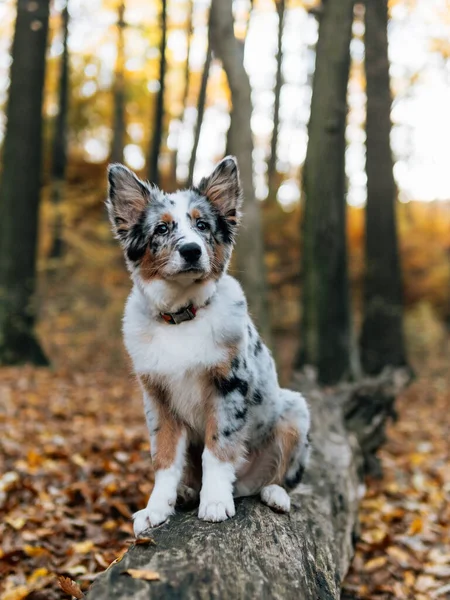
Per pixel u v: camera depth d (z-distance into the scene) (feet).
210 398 3.09
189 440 3.28
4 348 9.00
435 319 14.35
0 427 5.63
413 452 6.30
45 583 3.29
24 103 9.30
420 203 17.93
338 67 8.39
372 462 5.32
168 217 3.18
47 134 17.31
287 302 13.51
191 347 3.04
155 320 3.16
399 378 6.49
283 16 14.75
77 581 3.32
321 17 8.46
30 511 4.00
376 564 3.84
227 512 2.84
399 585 3.69
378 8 10.18
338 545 3.33
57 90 16.47
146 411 3.19
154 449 3.13
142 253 3.23
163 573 2.31
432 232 17.16
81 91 17.94
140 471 4.60
